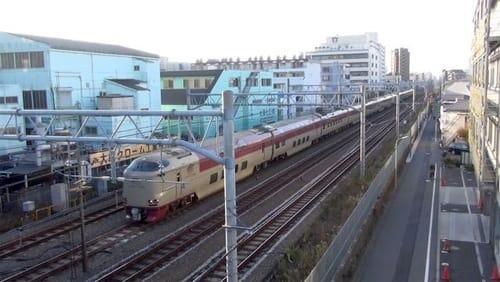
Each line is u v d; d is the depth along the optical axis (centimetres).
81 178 1598
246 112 4950
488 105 2194
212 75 4816
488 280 1612
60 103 3303
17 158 2892
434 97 11231
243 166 2752
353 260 1720
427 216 2344
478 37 2819
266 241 1750
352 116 5606
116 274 1495
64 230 1928
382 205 2480
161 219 2033
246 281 1456
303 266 1473
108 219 2092
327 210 2114
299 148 3794
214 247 1728
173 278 1473
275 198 2427
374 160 3422
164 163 2017
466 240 1994
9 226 2016
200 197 2300
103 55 3653
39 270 1545
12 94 3070
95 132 3391
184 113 1115
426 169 3506
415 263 1766
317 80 8062
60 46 3312
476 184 2892
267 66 9012
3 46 3312
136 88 3653
